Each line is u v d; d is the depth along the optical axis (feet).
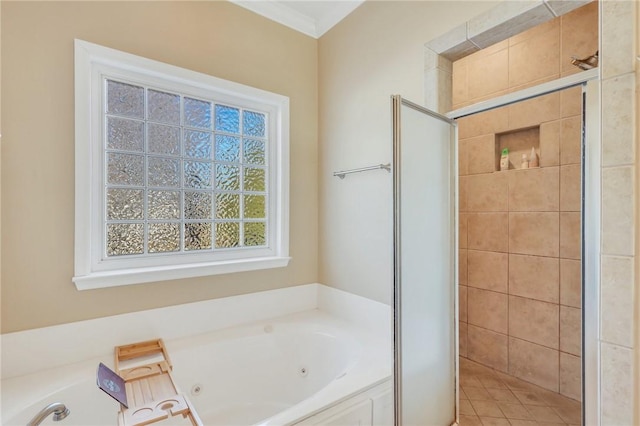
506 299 7.89
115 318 5.41
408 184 4.50
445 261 5.27
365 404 4.54
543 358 7.23
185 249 6.28
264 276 7.11
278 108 7.36
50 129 4.85
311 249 7.83
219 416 5.73
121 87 5.62
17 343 4.66
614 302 3.22
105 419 4.75
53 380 4.58
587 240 3.64
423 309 4.82
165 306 5.89
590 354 3.62
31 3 4.72
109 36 5.31
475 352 8.52
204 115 6.51
